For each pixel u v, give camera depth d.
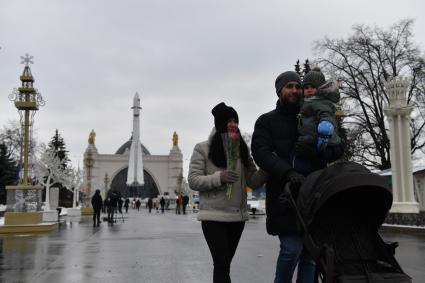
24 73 22.36
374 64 39.84
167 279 8.07
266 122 4.89
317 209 3.67
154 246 14.05
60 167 62.06
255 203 47.78
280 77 5.00
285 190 4.13
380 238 3.85
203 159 5.38
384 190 3.64
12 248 13.59
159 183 134.88
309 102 4.46
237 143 5.27
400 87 22.84
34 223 21.06
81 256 11.52
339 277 3.42
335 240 3.79
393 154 22.70
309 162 4.64
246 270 9.07
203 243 15.02
